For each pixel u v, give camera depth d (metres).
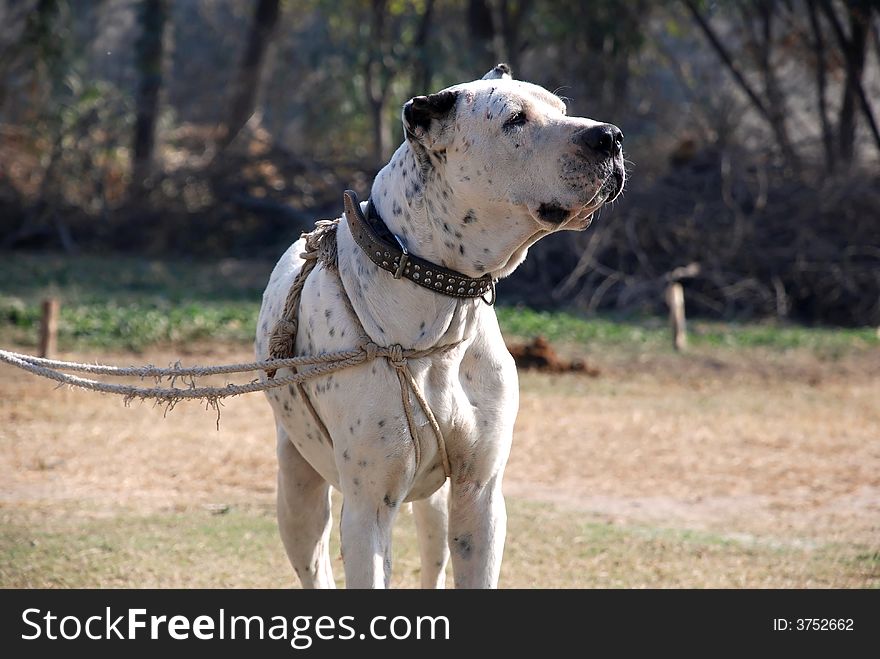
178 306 25.44
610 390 18.62
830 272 28.39
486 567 6.15
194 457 13.36
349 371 5.92
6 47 37.78
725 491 12.58
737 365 21.48
